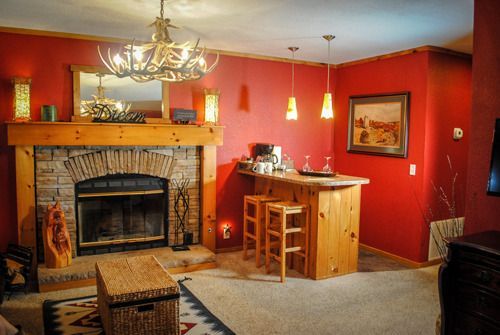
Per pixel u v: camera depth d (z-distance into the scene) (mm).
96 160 4375
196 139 4652
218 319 3289
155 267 3271
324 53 4969
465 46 4457
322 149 5734
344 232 4324
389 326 3215
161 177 4715
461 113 4809
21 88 3934
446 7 3143
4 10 3410
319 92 5629
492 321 2273
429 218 4641
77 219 4391
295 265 4496
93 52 4281
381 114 5016
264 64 5195
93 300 3627
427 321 3305
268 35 4121
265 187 4988
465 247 2361
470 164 2877
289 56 5191
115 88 4391
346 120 5590
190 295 3756
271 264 4672
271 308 3506
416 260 4641
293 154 5516
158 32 2844
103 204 4586
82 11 3414
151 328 2869
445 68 4617
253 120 5195
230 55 4965
